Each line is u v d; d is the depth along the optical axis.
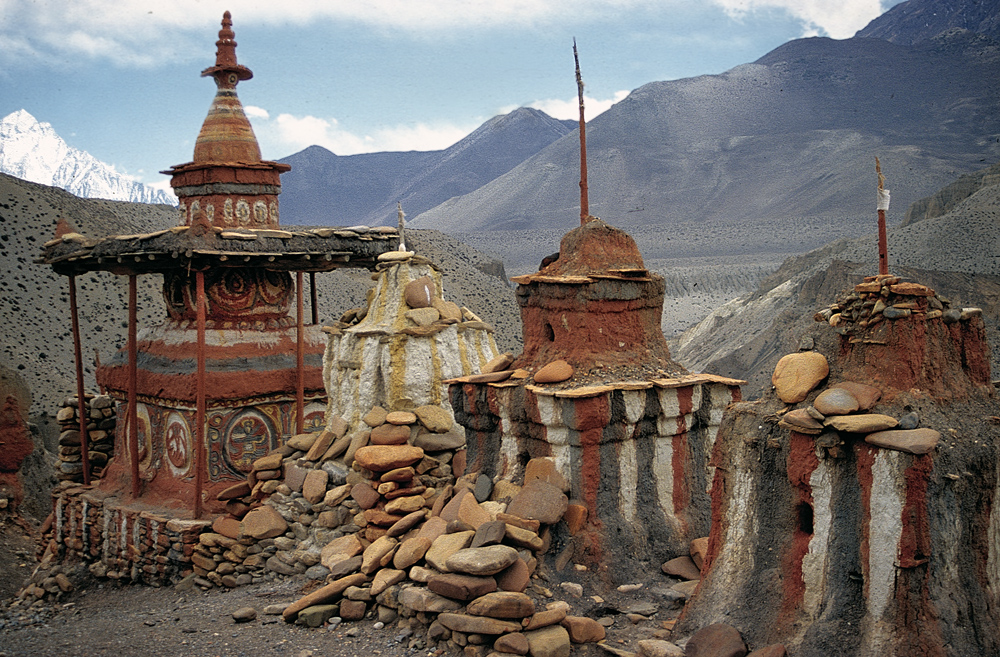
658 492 12.24
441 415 13.97
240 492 14.91
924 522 8.12
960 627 8.19
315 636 10.90
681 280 187.50
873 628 8.26
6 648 11.80
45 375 53.00
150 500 17.67
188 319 18.52
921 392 8.77
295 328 19.17
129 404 17.89
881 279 9.14
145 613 13.42
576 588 10.78
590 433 11.47
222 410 17.45
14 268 64.94
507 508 11.39
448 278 100.31
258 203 19.36
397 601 10.80
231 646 10.88
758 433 9.48
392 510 12.52
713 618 9.44
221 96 19.50
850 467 8.69
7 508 23.61
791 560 9.06
